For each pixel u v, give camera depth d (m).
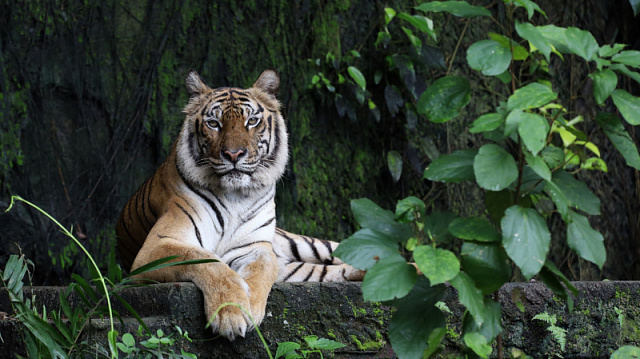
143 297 5.90
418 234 10.03
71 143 11.61
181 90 12.04
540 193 5.09
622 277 13.81
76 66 11.70
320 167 12.34
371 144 12.71
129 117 11.81
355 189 12.54
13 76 11.37
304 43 12.48
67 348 5.15
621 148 4.59
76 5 11.76
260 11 12.42
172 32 12.05
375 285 4.37
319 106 12.45
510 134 4.42
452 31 13.22
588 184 13.59
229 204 7.96
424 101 4.94
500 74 5.02
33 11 11.52
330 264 9.79
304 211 12.17
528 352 6.60
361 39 12.72
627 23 14.34
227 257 7.97
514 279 12.27
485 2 13.36
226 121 7.73
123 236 9.66
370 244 4.67
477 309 4.23
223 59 12.22
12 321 5.48
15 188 11.19
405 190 12.74
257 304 5.96
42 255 11.20
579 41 4.64
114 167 11.68
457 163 4.78
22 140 11.34
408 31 12.29
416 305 4.82
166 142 11.85
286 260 9.45
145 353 5.23
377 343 6.29
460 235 4.55
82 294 5.35
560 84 13.64
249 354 5.93
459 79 4.93
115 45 11.87
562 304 6.70
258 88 8.30
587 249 4.53
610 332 6.84
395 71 12.73
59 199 11.43
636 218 13.94
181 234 7.63
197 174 7.84
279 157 8.20
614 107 13.94
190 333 5.80
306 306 6.20
